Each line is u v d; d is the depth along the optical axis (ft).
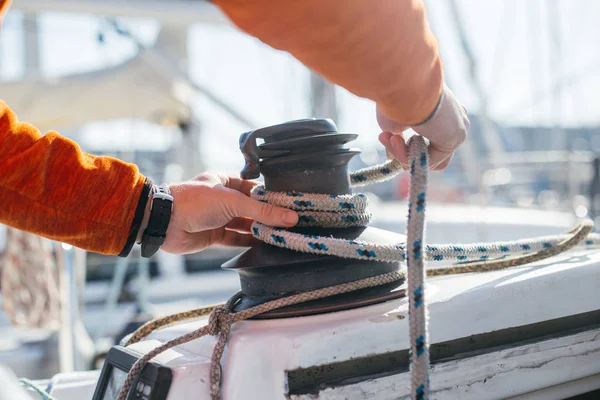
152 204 3.21
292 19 2.03
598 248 4.40
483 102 17.28
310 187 3.24
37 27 20.76
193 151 21.11
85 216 3.08
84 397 3.99
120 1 15.67
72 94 18.69
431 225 12.98
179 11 16.14
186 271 18.08
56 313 8.95
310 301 3.01
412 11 2.19
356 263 3.11
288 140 3.14
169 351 3.06
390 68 2.24
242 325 2.98
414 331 2.47
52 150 3.04
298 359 2.68
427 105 2.50
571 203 14.60
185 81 17.39
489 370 3.07
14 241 8.73
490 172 18.28
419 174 2.64
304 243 2.99
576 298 3.34
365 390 2.80
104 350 9.49
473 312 3.05
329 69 2.23
